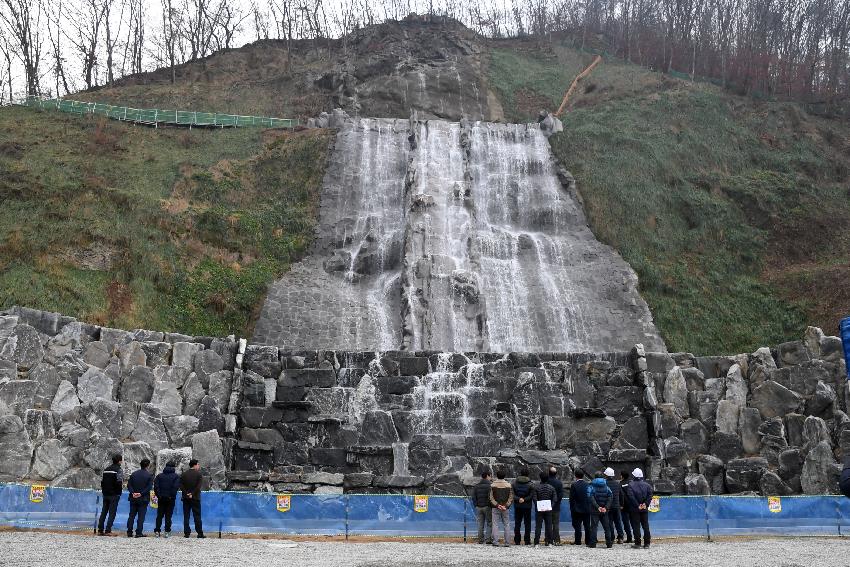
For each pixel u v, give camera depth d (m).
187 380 24.77
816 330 25.58
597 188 48.50
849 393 24.08
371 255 42.62
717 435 24.86
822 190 50.97
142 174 45.53
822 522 19.23
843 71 70.88
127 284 35.84
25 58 73.50
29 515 17.45
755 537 19.14
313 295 40.25
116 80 75.44
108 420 23.25
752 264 45.03
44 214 37.88
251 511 18.45
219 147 51.50
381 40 78.50
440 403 25.42
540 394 25.67
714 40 77.44
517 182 49.25
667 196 48.69
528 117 68.75
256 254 42.28
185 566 12.63
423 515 18.72
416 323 37.84
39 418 22.25
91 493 18.23
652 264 43.59
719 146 54.88
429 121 54.44
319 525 18.50
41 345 23.52
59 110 54.72
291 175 48.97
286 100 67.81
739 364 26.09
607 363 26.36
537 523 18.09
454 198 46.81
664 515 19.31
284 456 24.38
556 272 42.72
